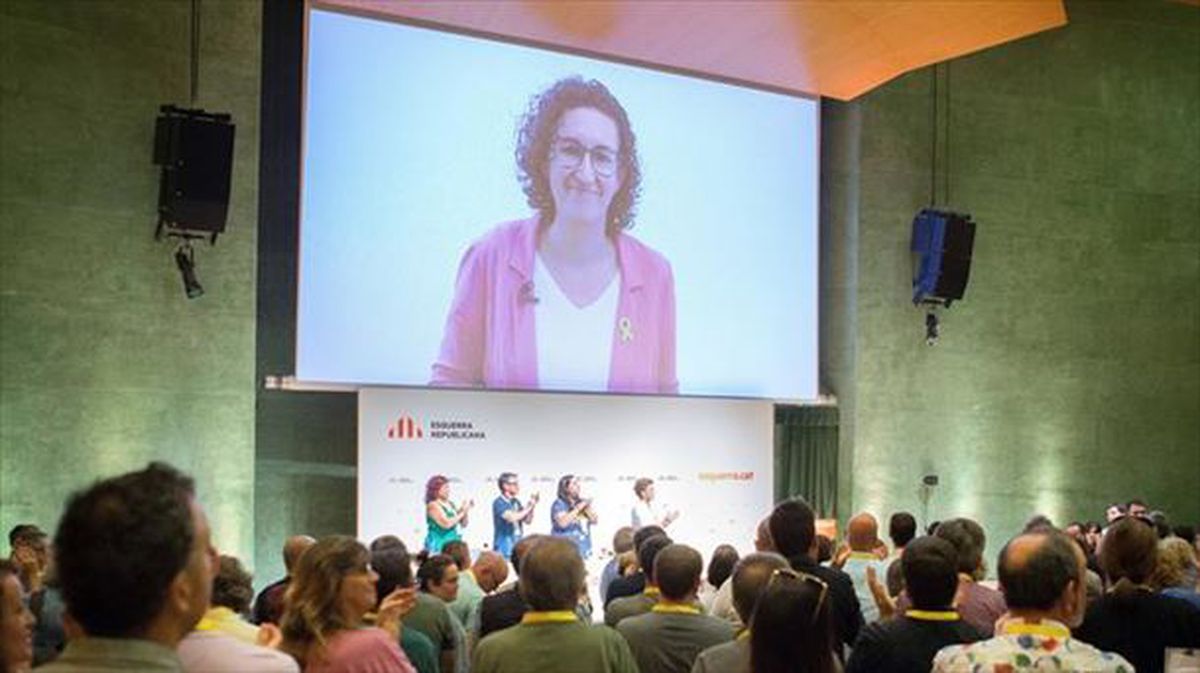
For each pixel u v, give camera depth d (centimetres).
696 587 420
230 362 1022
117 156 973
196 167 948
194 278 980
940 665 296
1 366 916
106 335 962
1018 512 1427
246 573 384
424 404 1107
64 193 948
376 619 360
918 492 1374
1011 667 286
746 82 1309
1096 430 1477
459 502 1112
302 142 1079
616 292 1223
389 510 1084
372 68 1114
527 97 1188
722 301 1284
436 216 1136
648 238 1247
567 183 1203
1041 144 1465
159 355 988
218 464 1012
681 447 1235
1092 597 471
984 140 1435
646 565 518
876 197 1373
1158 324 1517
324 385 1080
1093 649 290
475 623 575
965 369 1407
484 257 1157
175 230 987
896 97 1391
